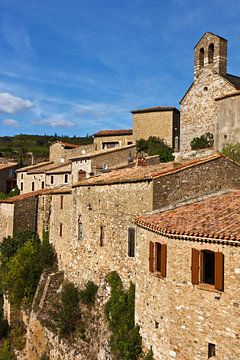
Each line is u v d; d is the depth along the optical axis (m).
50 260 37.88
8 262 39.72
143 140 63.81
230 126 41.75
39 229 44.06
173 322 17.36
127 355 20.14
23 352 32.44
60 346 26.95
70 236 34.03
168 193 22.39
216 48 49.75
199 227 16.86
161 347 18.20
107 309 24.47
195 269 16.48
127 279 24.36
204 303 16.11
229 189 23.30
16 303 36.44
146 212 22.44
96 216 28.92
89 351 24.67
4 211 46.53
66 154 75.56
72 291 30.41
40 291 34.72
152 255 19.62
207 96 50.34
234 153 36.41
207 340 15.91
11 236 44.09
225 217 17.25
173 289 17.50
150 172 23.84
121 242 25.28
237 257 15.03
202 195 22.92
